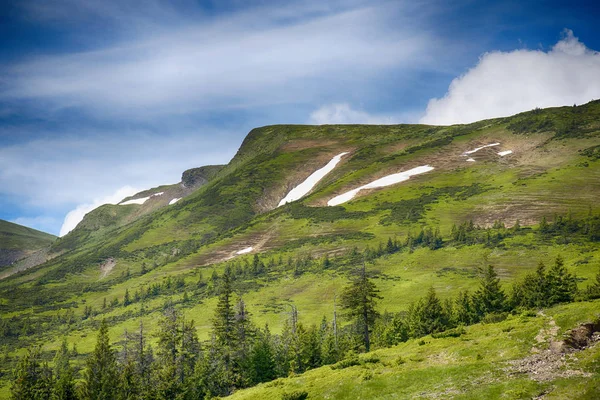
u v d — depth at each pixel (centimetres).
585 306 4288
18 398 8044
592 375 2961
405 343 5431
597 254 14812
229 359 7562
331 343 8325
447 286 15250
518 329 4288
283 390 4653
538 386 3000
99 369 7956
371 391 3866
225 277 8150
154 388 7406
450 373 3694
